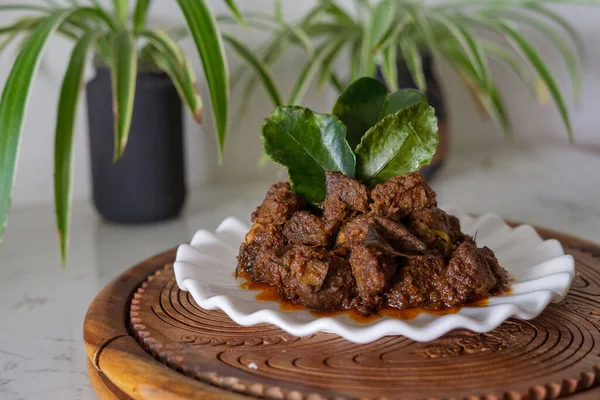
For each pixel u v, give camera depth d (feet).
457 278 1.42
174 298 1.56
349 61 2.71
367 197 1.48
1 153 1.63
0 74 2.28
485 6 2.79
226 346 1.36
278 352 1.34
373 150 1.51
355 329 1.32
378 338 1.31
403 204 1.48
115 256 2.08
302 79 2.34
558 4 3.12
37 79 2.35
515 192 2.64
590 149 3.38
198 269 1.53
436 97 2.53
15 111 1.65
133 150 2.20
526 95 3.30
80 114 2.46
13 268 2.00
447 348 1.34
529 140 3.40
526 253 1.66
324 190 1.55
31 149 2.40
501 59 2.84
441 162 2.62
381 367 1.29
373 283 1.38
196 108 1.95
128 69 1.90
